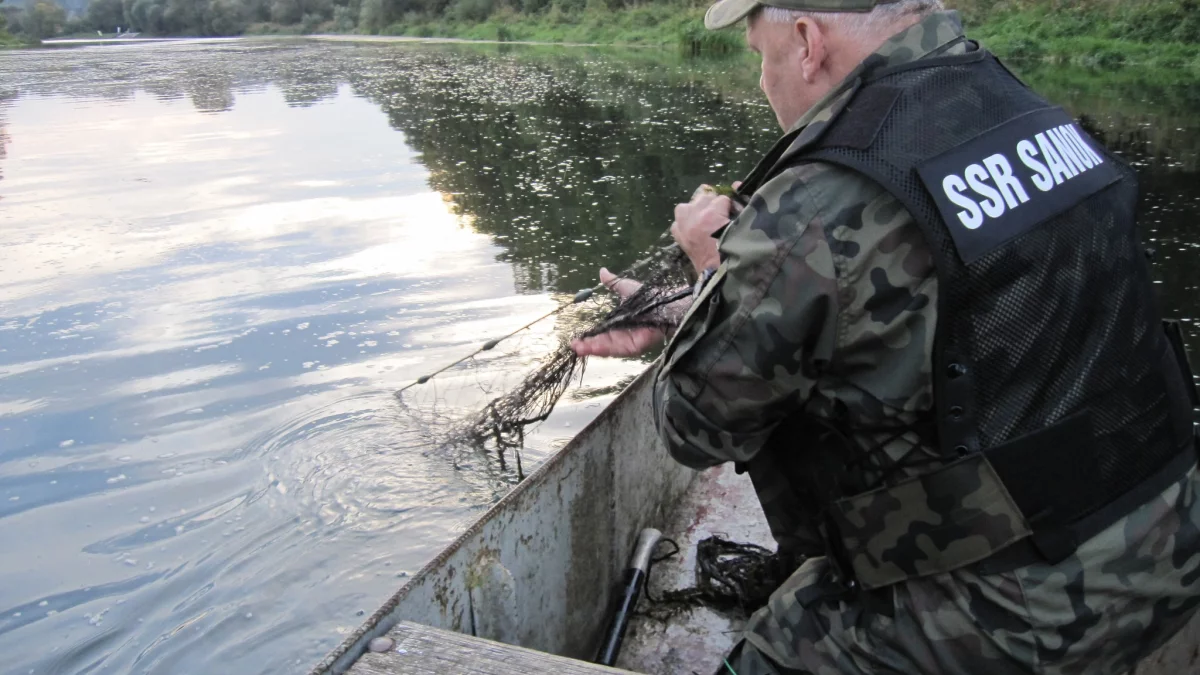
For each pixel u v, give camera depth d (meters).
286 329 5.29
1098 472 1.37
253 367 4.82
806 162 1.39
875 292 1.32
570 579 2.42
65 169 10.11
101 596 3.24
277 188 8.96
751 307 1.39
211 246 6.93
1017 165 1.36
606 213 7.76
